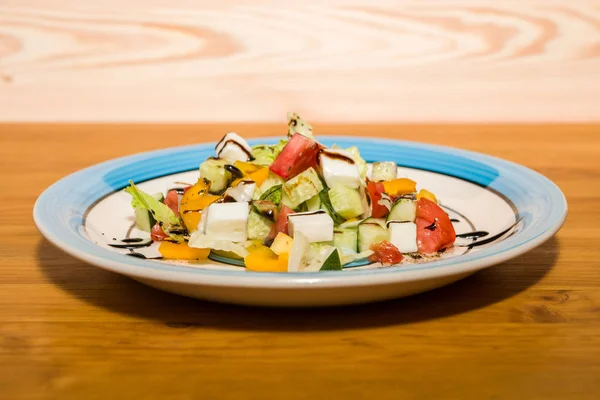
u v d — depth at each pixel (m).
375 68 1.04
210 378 0.39
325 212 0.51
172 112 1.07
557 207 0.48
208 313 0.44
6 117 1.08
